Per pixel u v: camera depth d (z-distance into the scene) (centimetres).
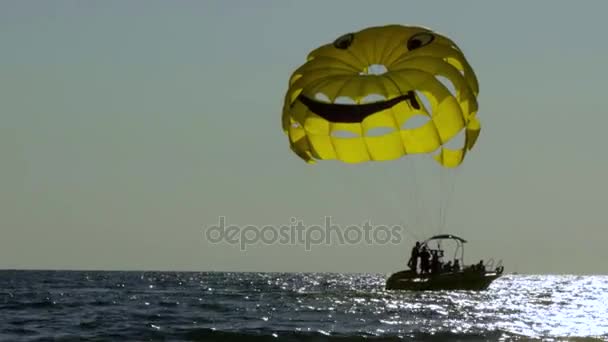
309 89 16150
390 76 16025
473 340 13862
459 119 15988
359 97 15938
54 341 13562
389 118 16138
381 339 13712
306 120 16112
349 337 13825
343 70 16538
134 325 15738
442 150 16750
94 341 13575
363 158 16475
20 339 13775
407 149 16375
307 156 16512
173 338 13875
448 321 16938
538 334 14862
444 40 16625
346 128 16162
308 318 17288
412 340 13738
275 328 15250
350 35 16650
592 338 14362
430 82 15988
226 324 15988
